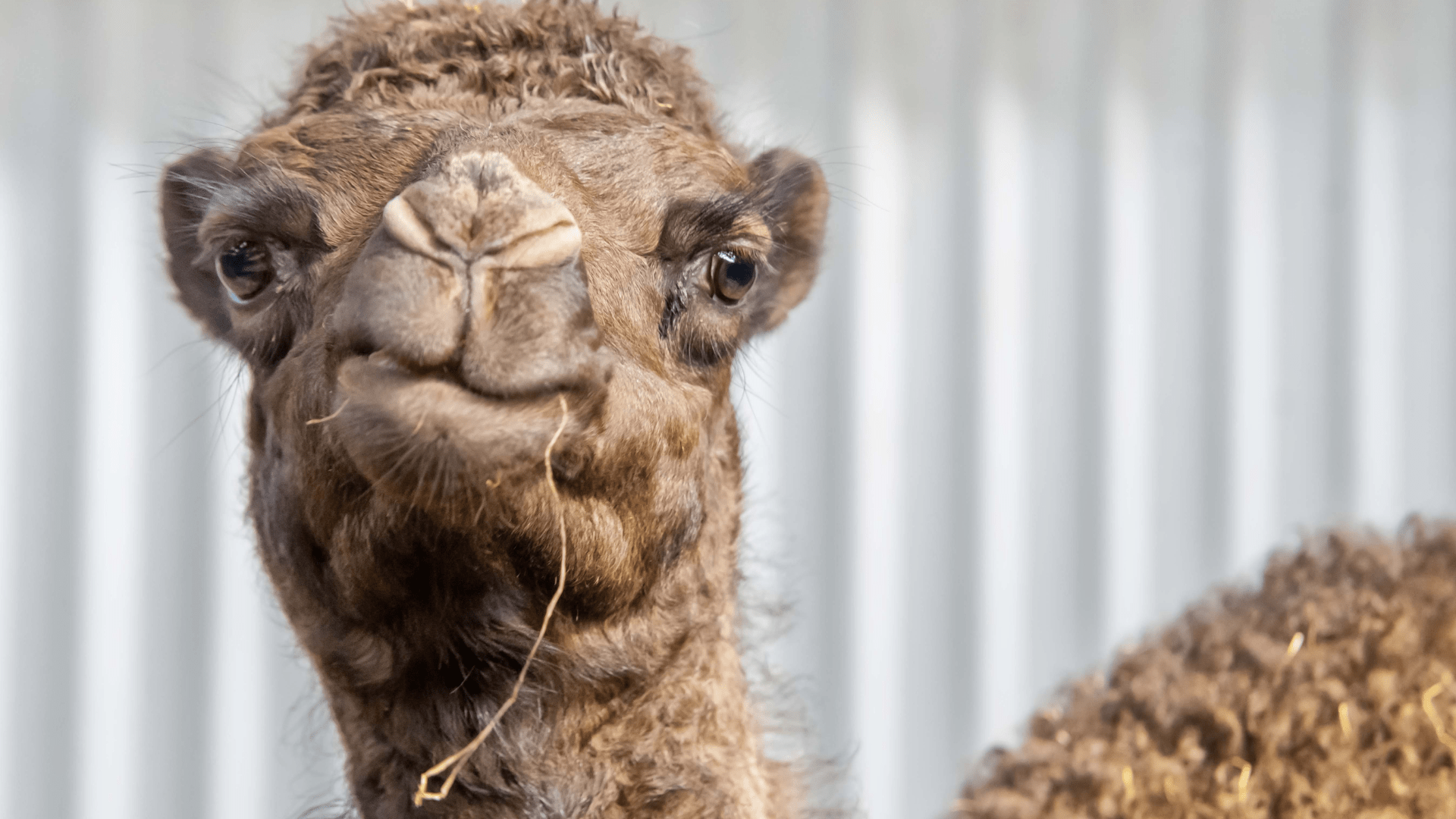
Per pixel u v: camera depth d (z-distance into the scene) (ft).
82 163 20.89
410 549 6.85
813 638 22.98
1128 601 24.68
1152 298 25.11
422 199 5.99
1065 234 24.49
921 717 23.50
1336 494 26.43
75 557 20.84
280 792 21.56
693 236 7.55
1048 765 10.46
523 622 7.32
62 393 20.85
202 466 21.31
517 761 7.74
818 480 23.17
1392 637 9.98
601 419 6.44
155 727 21.13
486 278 5.78
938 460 23.67
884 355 23.45
